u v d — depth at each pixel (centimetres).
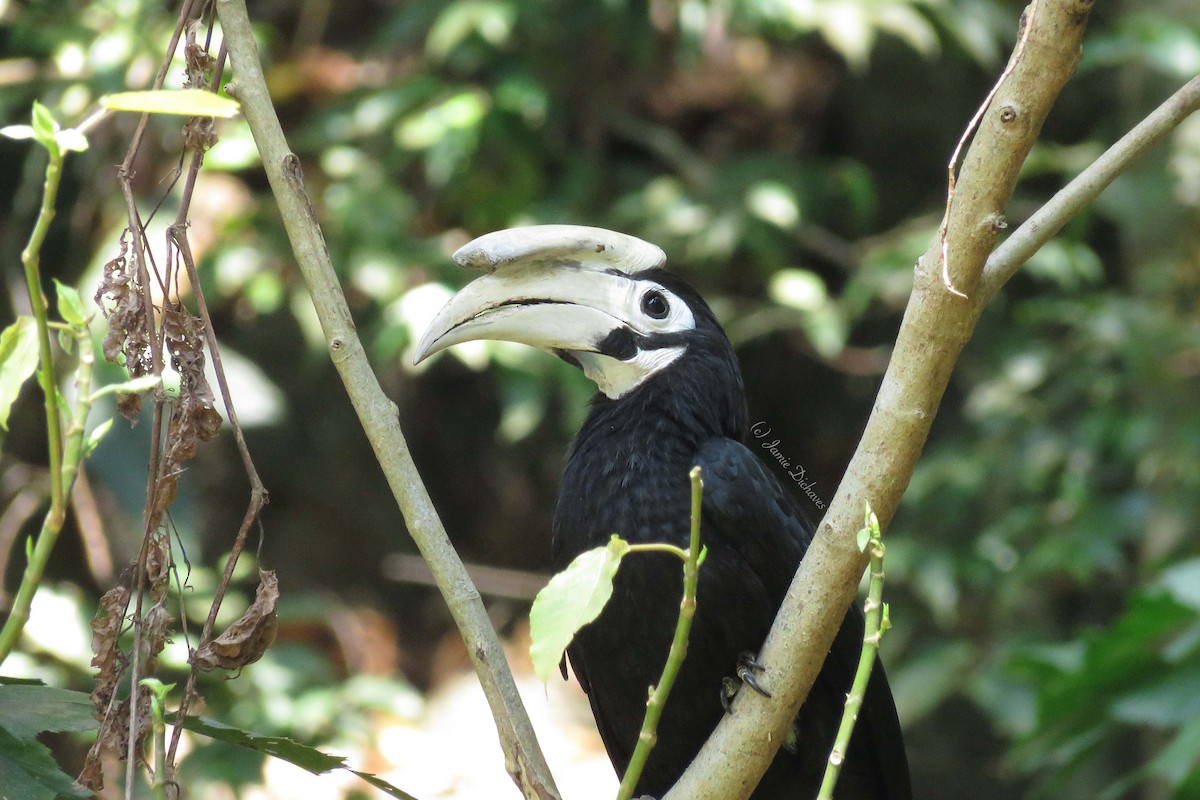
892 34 1384
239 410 1019
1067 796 1239
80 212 1012
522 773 388
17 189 1152
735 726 407
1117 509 1159
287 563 1369
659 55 1275
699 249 1195
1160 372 1126
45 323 307
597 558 307
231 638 380
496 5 1105
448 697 1274
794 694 400
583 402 1123
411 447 1466
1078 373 1210
